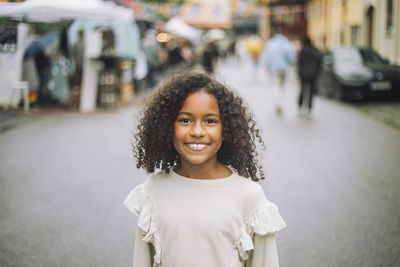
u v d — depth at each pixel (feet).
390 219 15.97
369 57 52.13
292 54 42.73
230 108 6.74
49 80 46.83
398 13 65.92
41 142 28.94
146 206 6.93
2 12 41.45
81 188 19.58
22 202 17.76
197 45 105.19
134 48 58.54
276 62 42.57
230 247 6.68
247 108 7.29
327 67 52.19
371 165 23.52
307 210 16.90
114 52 49.90
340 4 98.53
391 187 19.71
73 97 44.06
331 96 50.85
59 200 18.02
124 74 51.42
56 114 40.57
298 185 20.10
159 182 6.97
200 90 6.67
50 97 47.09
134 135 7.58
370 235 14.58
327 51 54.24
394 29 67.10
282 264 12.69
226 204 6.65
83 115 40.40
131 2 72.13
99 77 44.65
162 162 7.18
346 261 12.86
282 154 26.03
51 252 13.47
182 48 76.43
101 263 12.84
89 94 43.73
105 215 16.44
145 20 70.59
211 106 6.66
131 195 7.22
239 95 7.04
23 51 41.73
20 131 32.45
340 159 24.80
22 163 23.73
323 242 14.07
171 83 6.84
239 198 6.72
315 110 43.52
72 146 27.91
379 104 46.57
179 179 6.83
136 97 55.88
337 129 33.76
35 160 24.38
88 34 43.65
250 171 7.34
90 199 18.15
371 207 17.20
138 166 7.59
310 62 39.37
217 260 6.62
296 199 18.19
